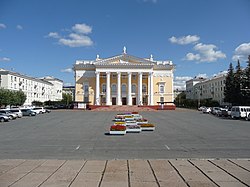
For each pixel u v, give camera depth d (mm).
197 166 9539
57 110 67875
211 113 52000
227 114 42062
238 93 65500
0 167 9516
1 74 82625
